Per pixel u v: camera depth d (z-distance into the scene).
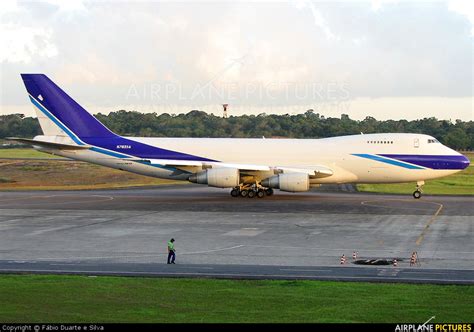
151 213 90.62
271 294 44.50
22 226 78.50
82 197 114.44
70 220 83.75
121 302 42.44
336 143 110.56
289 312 39.91
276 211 92.56
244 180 111.44
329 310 40.38
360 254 60.72
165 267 54.59
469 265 55.53
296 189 105.31
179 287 46.69
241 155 110.94
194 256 59.78
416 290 45.72
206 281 48.72
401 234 72.44
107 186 143.12
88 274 51.50
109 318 38.59
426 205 101.00
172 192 125.69
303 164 109.81
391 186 142.75
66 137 113.38
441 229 76.12
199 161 111.12
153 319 38.34
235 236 71.00
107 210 94.25
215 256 59.75
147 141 112.81
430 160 107.69
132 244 66.19
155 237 70.50
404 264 55.94
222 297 43.72
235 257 59.28
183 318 38.56
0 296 43.88
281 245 65.44
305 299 43.09
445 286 47.03
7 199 110.50
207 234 72.44
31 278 49.66
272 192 115.62
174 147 111.88
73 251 62.22
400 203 103.62
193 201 106.56
